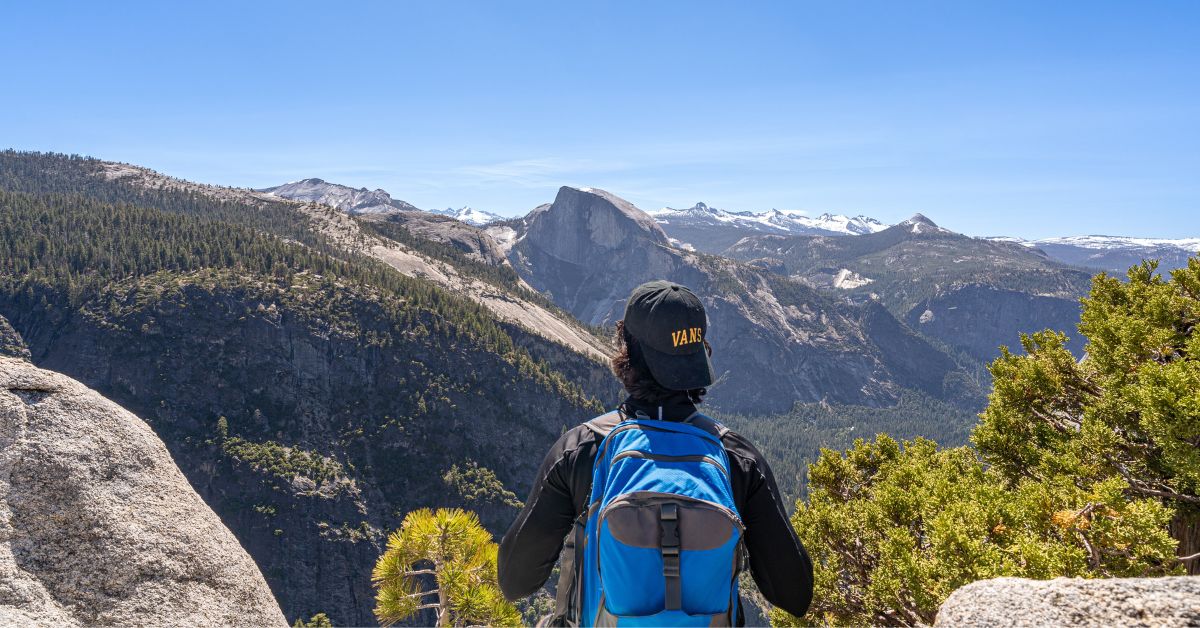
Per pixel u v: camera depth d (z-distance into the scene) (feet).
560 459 7.21
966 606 6.91
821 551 44.39
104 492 9.93
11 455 9.58
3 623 8.15
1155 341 34.12
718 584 6.23
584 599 6.88
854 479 52.47
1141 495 32.37
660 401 7.30
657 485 6.35
